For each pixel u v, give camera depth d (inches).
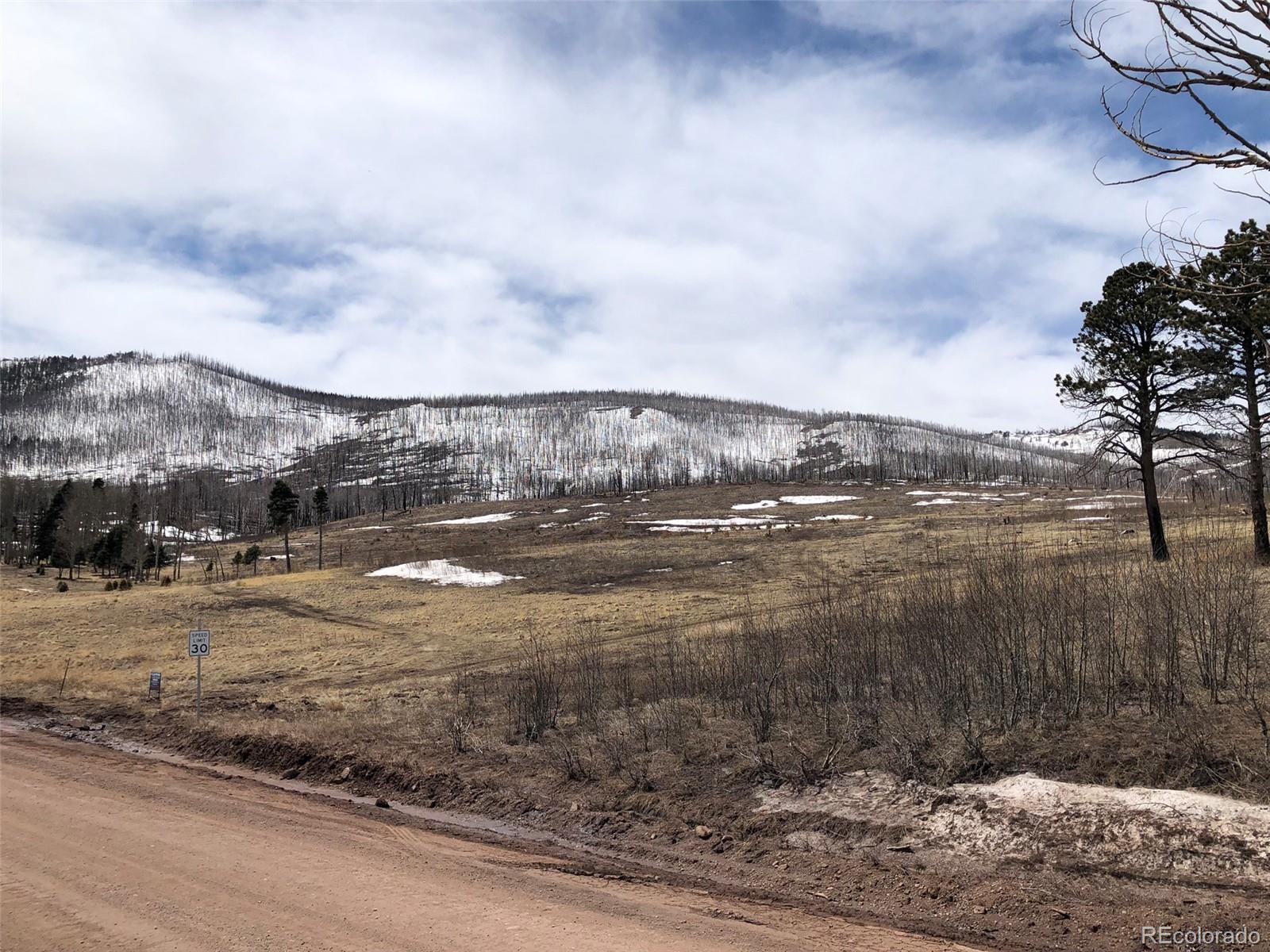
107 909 305.6
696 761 513.3
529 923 291.9
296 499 3575.3
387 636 1507.1
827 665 613.0
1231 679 493.4
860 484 5689.0
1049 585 624.1
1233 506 1056.2
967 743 438.9
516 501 5866.1
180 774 613.0
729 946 272.5
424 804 528.7
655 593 1849.2
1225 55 131.8
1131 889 302.2
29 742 738.2
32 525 3983.8
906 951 269.9
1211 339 913.5
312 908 307.4
